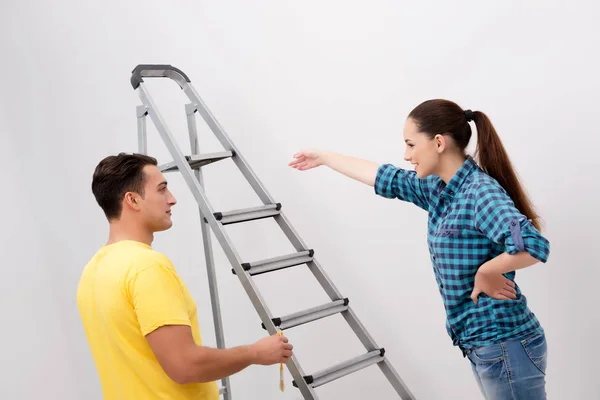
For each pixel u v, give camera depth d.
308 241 2.99
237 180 3.17
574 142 2.29
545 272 2.40
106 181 1.60
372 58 2.69
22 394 3.38
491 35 2.40
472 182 1.80
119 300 1.46
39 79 3.50
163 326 1.42
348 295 2.91
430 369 2.73
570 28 2.25
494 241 1.69
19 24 3.52
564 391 2.42
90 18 3.40
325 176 2.89
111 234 1.67
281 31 2.92
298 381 1.98
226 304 3.32
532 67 2.34
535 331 1.83
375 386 2.89
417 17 2.56
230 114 3.14
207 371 1.45
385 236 2.77
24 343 3.39
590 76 2.23
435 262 1.91
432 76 2.56
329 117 2.85
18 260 3.41
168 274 1.49
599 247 2.27
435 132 1.84
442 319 2.67
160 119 2.38
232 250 2.11
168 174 3.39
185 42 3.21
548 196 2.36
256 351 1.58
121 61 3.37
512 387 1.79
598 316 2.30
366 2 2.67
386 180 2.16
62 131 3.50
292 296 3.09
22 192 3.44
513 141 2.41
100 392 3.57
